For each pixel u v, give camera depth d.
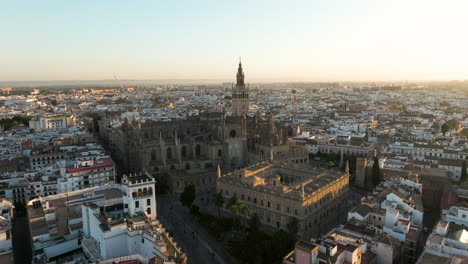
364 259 117.50
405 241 132.62
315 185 179.12
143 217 139.25
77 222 147.25
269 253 140.50
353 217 151.50
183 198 189.88
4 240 132.25
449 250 115.06
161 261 106.31
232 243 154.38
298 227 161.12
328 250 110.19
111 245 123.50
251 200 182.50
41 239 135.00
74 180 198.25
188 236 164.88
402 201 158.50
